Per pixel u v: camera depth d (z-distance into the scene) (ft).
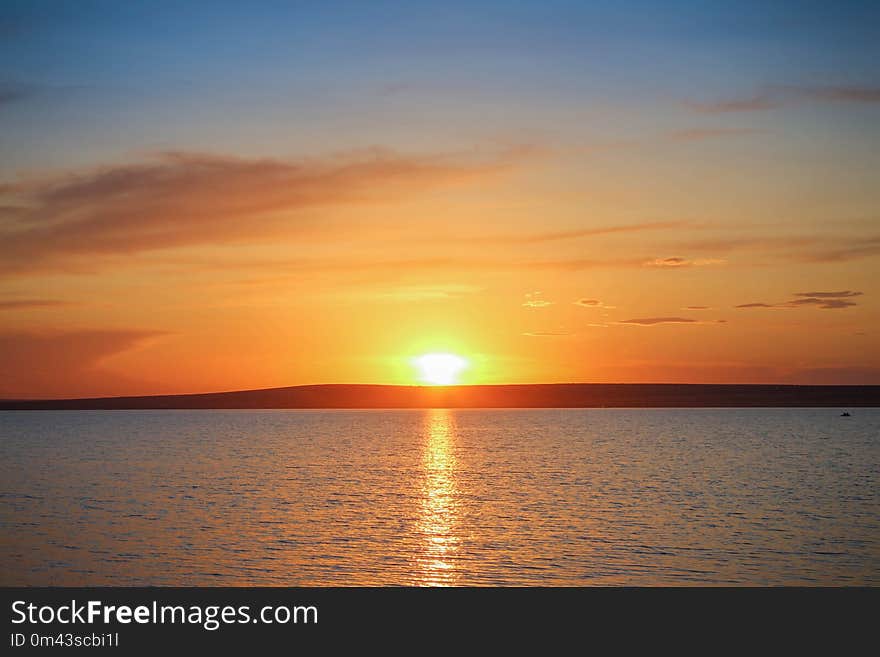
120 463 289.94
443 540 131.75
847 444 381.81
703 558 117.29
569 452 342.23
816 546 125.08
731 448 358.23
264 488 209.97
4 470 262.06
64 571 109.91
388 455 331.77
